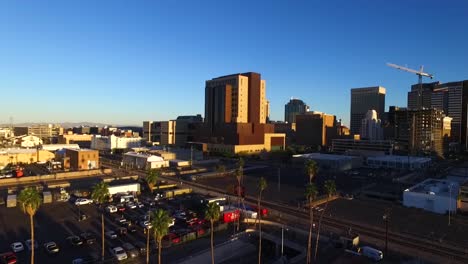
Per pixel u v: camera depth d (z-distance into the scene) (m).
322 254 63.44
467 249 64.62
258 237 74.62
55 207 95.25
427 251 63.72
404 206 97.69
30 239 70.06
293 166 190.00
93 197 67.75
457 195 92.00
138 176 147.62
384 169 186.50
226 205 95.25
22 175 138.25
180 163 187.12
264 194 112.50
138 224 81.75
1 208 93.00
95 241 70.56
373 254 60.38
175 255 64.50
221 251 67.00
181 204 99.94
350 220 82.94
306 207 95.56
